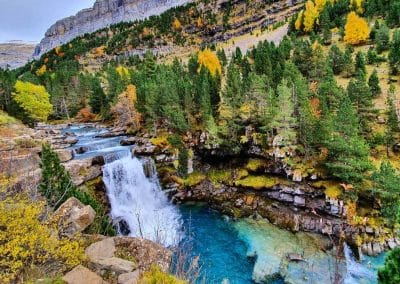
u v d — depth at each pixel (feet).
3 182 41.93
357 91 137.08
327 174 114.32
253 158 138.21
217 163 148.56
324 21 292.81
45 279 29.50
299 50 219.00
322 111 122.72
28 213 34.35
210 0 571.69
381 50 221.46
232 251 97.35
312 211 113.60
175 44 505.66
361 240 97.04
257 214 122.62
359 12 285.64
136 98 181.06
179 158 142.82
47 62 524.11
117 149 147.54
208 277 84.12
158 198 138.51
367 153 107.55
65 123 234.99
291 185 119.65
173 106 152.97
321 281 80.18
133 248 40.09
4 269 30.78
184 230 109.19
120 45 531.91
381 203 101.60
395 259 33.30
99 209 77.92
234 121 142.31
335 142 108.47
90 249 37.58
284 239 103.14
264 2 499.92
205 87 155.63
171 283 33.30
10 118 189.26
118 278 33.37
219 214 125.49
